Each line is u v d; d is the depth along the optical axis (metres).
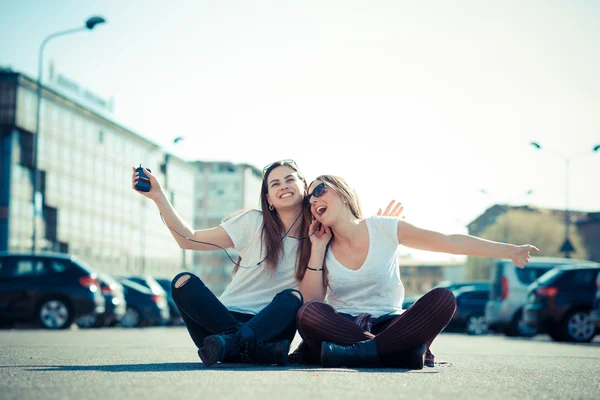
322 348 4.51
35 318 16.52
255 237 5.11
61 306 16.55
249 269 5.12
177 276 4.75
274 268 5.06
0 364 4.93
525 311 15.55
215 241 5.06
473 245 4.82
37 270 16.67
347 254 4.91
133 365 4.84
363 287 4.89
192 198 85.12
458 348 10.22
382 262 4.87
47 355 6.09
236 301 5.12
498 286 18.86
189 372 4.19
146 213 73.00
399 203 5.26
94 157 61.41
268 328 4.60
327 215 4.82
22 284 16.53
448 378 4.12
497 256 4.79
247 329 4.54
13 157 50.16
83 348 7.57
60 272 16.69
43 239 53.44
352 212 4.91
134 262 69.69
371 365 4.59
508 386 3.81
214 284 86.88
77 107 58.00
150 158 73.12
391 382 3.77
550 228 56.81
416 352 4.55
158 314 22.88
